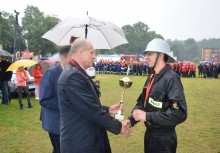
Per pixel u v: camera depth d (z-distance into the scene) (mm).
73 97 2689
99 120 2725
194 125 7781
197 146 6016
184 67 28750
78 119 2756
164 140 3047
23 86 10117
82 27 5969
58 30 5742
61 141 2826
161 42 3160
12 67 10062
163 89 2996
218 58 105000
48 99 3607
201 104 11398
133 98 12789
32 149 5797
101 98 12758
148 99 3131
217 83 21797
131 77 27062
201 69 28531
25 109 10031
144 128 7449
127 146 6051
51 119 3672
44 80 3650
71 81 2707
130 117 3305
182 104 2883
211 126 7672
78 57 2832
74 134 2746
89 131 2775
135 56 44219
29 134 6855
